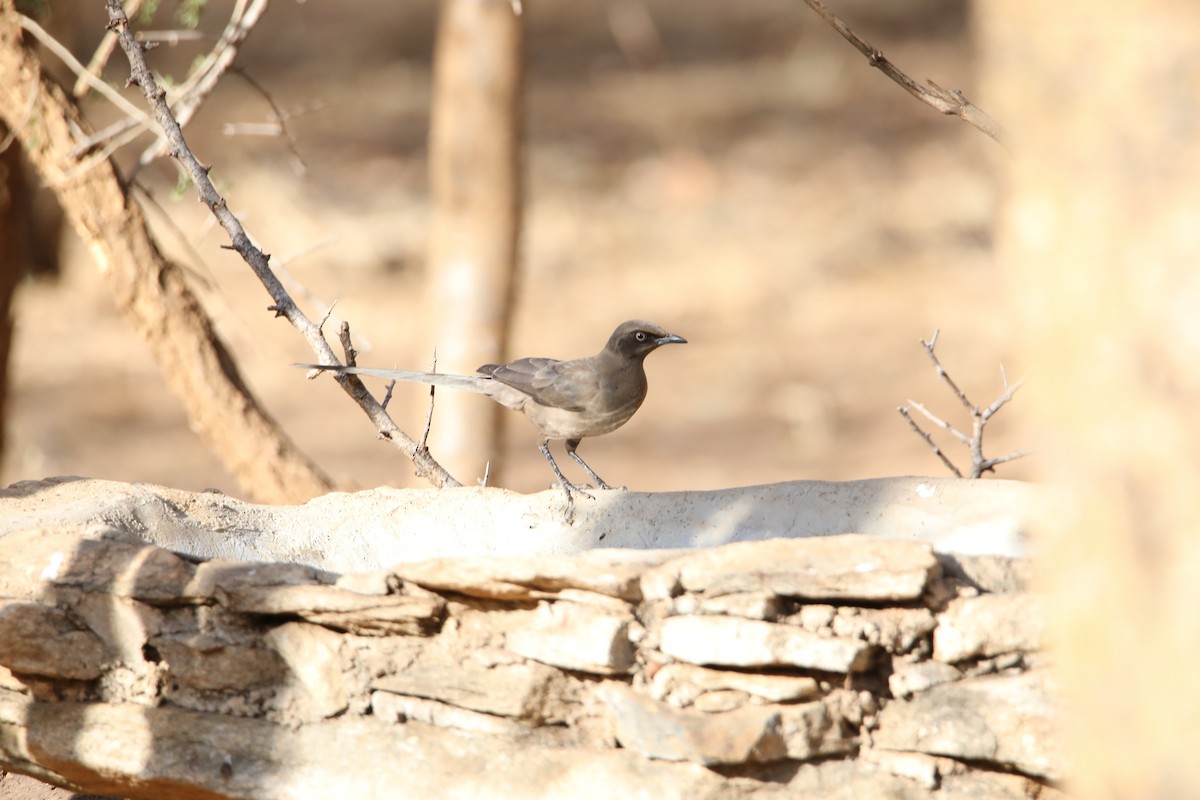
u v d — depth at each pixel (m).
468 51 18.81
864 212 40.00
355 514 9.98
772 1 59.97
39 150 12.78
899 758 7.38
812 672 7.48
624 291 36.25
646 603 7.76
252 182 37.81
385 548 9.80
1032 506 8.52
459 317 18.98
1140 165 4.91
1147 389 4.91
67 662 8.66
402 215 39.34
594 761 7.71
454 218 19.03
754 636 7.40
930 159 43.47
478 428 18.62
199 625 8.49
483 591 7.88
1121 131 4.93
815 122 47.22
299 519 9.93
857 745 7.45
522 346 32.16
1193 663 4.83
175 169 37.34
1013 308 5.50
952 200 39.66
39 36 12.43
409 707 8.12
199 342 13.34
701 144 45.75
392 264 37.16
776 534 9.05
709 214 40.78
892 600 7.43
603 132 47.56
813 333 33.47
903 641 7.45
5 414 16.47
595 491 9.83
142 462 26.70
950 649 7.40
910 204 40.09
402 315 34.31
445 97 19.09
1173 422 4.85
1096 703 5.16
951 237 37.84
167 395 31.05
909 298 34.78
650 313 34.84
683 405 30.20
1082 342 5.09
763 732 7.30
